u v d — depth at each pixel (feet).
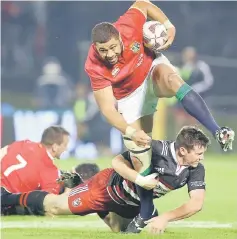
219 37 216.33
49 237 73.67
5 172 86.33
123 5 223.10
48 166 86.94
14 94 197.88
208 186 123.03
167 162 73.10
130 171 73.51
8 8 231.50
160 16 77.71
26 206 83.87
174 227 81.00
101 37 71.67
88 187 78.89
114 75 74.43
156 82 75.41
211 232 77.25
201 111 72.59
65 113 185.26
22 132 181.68
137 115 76.79
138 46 74.84
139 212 77.41
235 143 178.91
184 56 183.83
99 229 80.38
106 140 184.34
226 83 199.72
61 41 227.81
